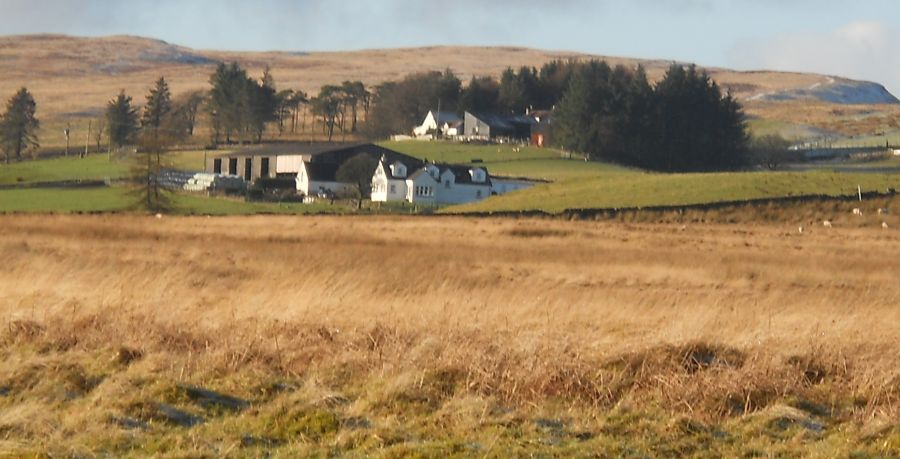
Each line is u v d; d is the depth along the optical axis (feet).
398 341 211.41
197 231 592.60
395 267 408.05
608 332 245.45
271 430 163.53
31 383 182.80
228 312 263.49
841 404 181.06
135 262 420.36
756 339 215.31
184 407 173.27
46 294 299.58
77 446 152.15
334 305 280.10
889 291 382.42
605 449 155.22
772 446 159.43
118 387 177.88
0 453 147.54
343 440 157.69
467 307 281.74
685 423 166.91
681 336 209.36
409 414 170.40
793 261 481.05
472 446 155.33
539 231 620.08
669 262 472.44
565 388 182.80
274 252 472.85
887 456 155.22
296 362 200.23
